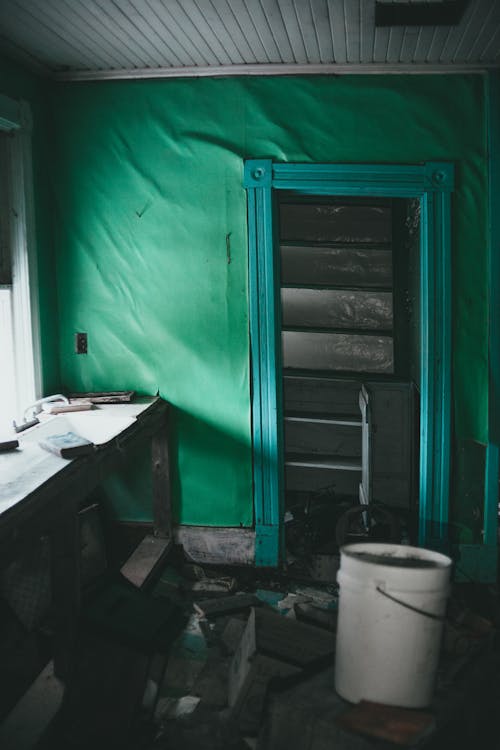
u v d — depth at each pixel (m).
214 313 3.64
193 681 2.68
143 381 3.73
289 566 3.72
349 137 3.42
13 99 3.20
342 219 4.74
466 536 3.62
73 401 3.48
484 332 3.48
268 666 2.30
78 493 2.43
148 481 3.82
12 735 2.14
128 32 2.94
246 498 3.75
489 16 2.72
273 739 2.08
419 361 4.01
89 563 3.48
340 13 2.70
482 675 2.28
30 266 3.38
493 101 3.31
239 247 3.57
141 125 3.54
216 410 3.71
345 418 4.70
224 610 3.19
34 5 2.63
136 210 3.61
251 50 3.17
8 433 2.85
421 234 3.50
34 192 3.42
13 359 3.41
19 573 2.81
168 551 3.71
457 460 3.58
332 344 4.86
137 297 3.67
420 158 3.40
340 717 1.99
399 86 3.37
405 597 2.02
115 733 2.26
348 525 3.90
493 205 3.37
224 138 3.50
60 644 2.44
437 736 1.97
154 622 2.65
